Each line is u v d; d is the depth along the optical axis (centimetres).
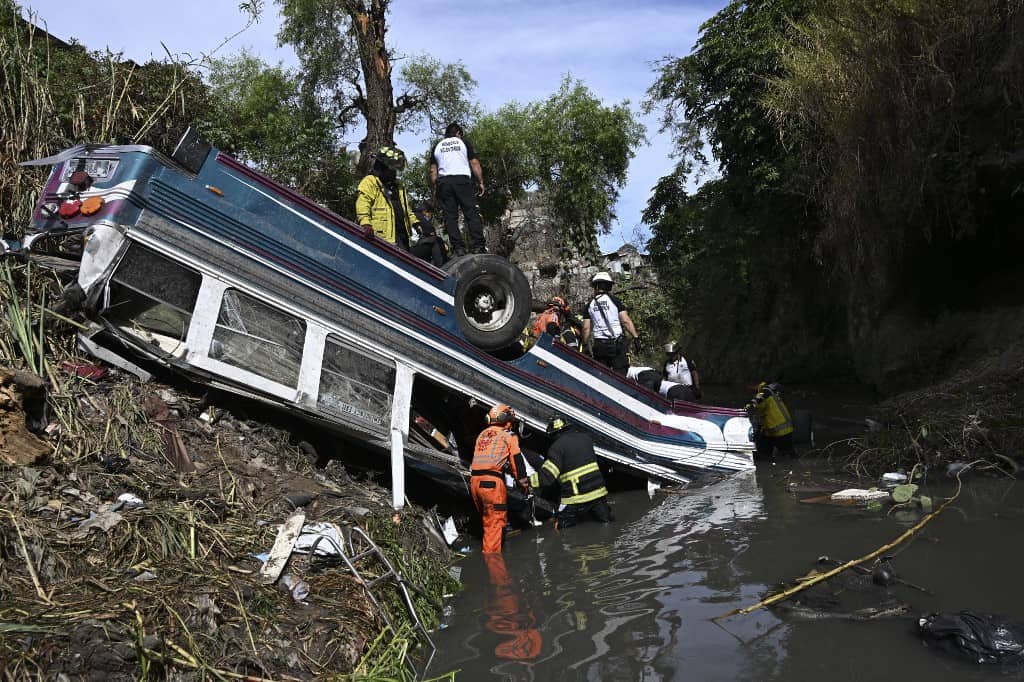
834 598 408
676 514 671
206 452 519
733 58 1579
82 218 516
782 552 503
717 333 2109
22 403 420
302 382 584
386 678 332
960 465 668
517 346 724
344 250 612
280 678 312
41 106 650
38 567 325
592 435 767
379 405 627
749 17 1594
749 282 1911
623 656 361
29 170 618
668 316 2473
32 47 677
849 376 1602
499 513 612
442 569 513
